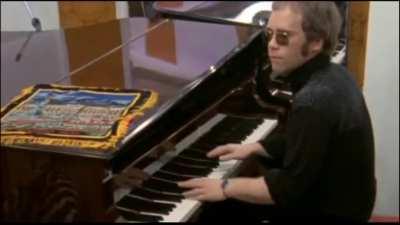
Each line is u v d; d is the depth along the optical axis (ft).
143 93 5.39
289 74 5.41
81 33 8.63
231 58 6.46
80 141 4.26
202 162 5.75
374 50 9.52
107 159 4.11
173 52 7.09
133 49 7.43
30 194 4.21
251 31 7.73
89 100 5.15
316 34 5.11
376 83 9.69
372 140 5.41
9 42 8.16
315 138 4.88
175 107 5.24
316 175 5.05
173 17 9.20
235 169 5.80
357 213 5.38
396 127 9.78
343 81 5.18
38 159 4.15
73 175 4.16
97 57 7.11
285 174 5.00
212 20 8.71
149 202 4.83
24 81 6.02
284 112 6.91
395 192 10.14
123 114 4.80
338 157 5.12
